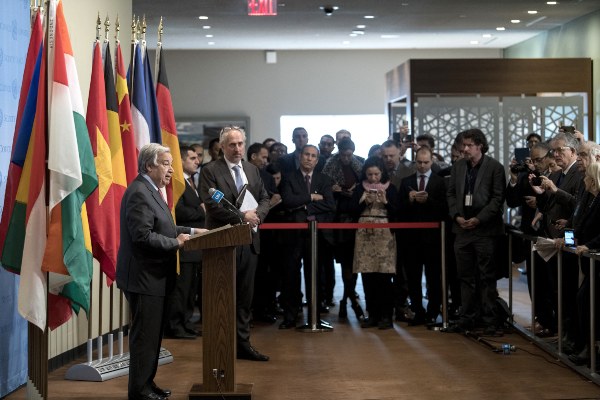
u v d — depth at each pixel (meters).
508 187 8.02
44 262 5.29
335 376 6.45
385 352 7.33
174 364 6.93
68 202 5.34
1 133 5.82
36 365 5.48
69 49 5.48
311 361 6.99
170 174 5.58
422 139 10.59
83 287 5.37
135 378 5.49
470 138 7.88
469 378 6.34
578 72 14.19
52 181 5.29
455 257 8.32
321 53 19.67
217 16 14.33
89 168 5.48
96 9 7.79
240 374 6.53
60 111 5.30
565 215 7.12
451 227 8.48
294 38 17.42
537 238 7.08
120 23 8.61
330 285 9.95
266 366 6.82
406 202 8.53
